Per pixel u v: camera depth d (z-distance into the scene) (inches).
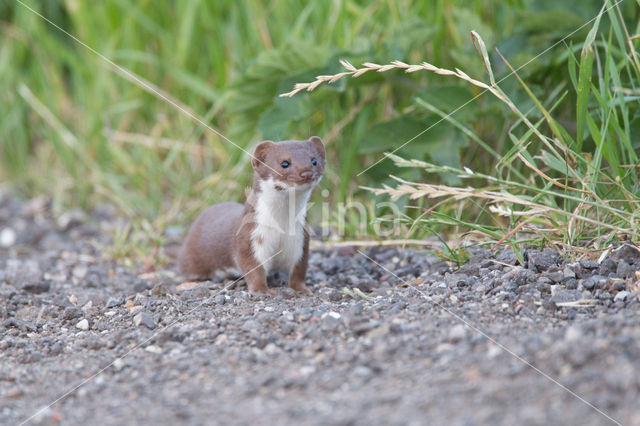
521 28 434.9
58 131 616.4
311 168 332.2
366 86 475.8
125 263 443.2
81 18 633.0
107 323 315.9
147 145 585.3
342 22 494.3
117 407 222.8
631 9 409.1
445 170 314.0
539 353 223.9
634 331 227.3
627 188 326.6
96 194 598.2
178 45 599.8
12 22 713.6
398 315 277.7
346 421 198.5
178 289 372.2
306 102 438.3
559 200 392.2
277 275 387.9
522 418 192.7
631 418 188.9
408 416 198.7
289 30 552.7
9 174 673.6
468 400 204.1
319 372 233.6
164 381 239.6
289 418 203.9
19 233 544.7
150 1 630.5
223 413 210.8
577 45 401.7
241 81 449.7
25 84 673.6
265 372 238.2
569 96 426.3
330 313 287.4
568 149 310.5
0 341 300.5
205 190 539.2
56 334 309.4
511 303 286.4
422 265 368.8
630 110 385.4
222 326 285.7
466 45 448.8
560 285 295.1
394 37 450.0
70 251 488.1
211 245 374.3
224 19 606.9
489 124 451.2
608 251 306.2
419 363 231.3
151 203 554.6
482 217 428.1
